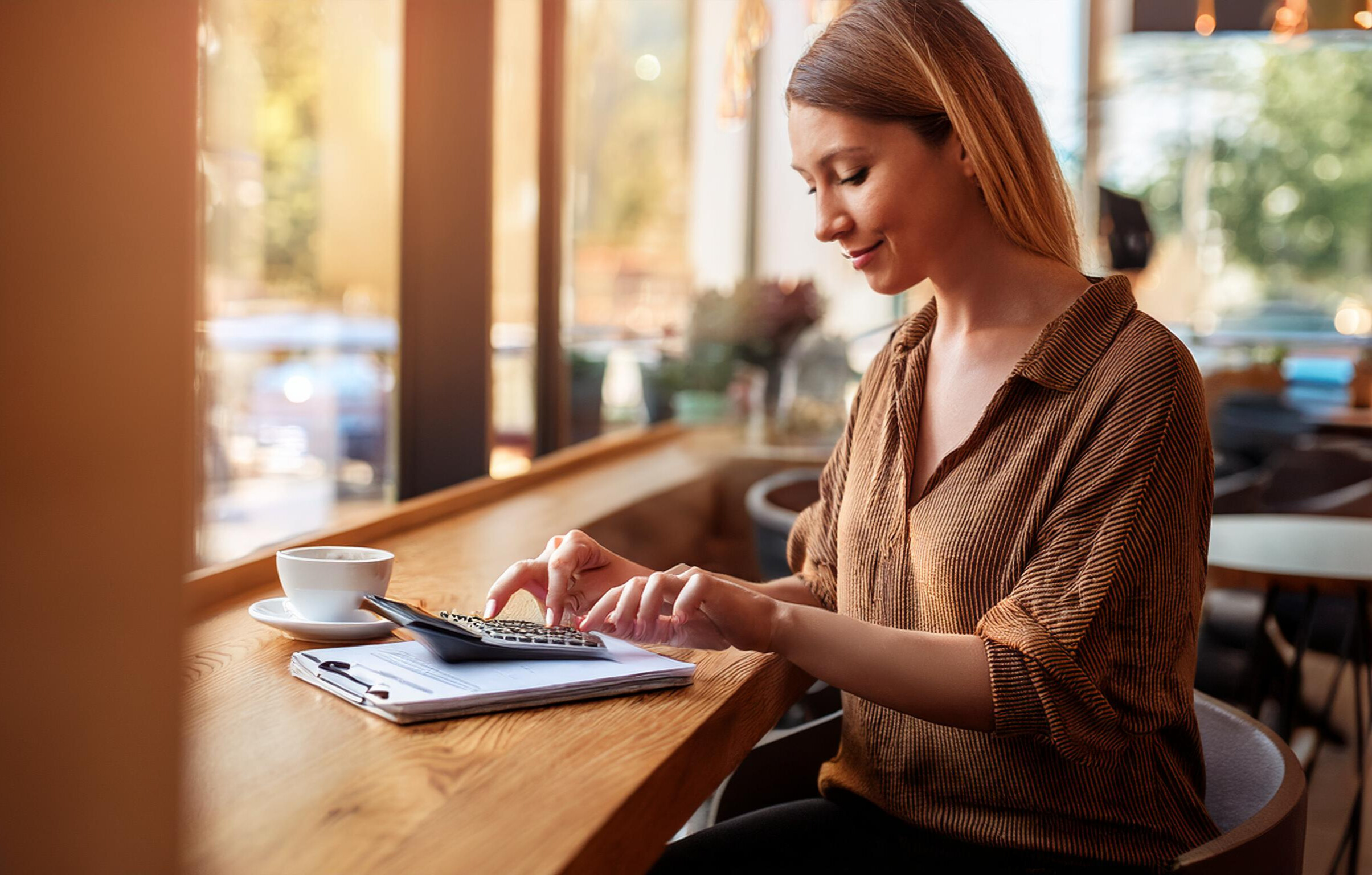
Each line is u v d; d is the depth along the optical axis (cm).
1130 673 97
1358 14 430
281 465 234
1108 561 96
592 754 81
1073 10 631
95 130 46
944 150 109
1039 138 112
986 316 113
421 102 243
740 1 340
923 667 96
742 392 391
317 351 241
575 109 349
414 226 245
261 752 80
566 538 108
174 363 48
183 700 49
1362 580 202
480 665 98
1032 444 104
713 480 311
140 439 48
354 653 101
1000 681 94
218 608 124
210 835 66
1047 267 111
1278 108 832
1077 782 104
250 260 234
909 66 106
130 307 47
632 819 74
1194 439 100
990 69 108
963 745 108
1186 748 106
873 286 114
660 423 385
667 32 458
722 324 388
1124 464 98
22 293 44
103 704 47
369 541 175
